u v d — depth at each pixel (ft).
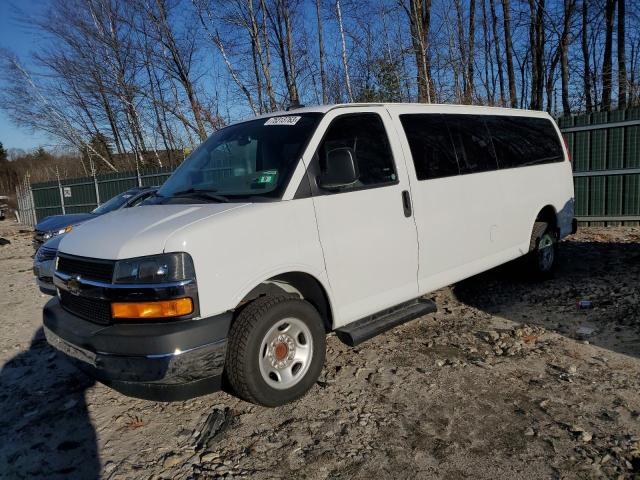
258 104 53.36
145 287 9.89
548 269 20.66
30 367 15.79
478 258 16.60
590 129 32.73
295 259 11.47
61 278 11.64
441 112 16.06
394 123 14.32
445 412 11.14
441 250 15.07
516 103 67.62
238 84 53.01
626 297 17.62
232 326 10.96
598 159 32.83
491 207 16.94
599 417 10.55
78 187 66.54
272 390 11.25
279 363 11.45
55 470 10.20
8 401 13.47
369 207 13.02
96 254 10.73
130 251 10.16
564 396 11.48
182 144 67.15
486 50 67.51
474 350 14.30
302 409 11.69
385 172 13.64
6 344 18.17
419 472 9.24
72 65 70.64
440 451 9.79
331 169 11.86
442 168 15.25
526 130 19.62
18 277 31.91
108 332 10.06
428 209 14.55
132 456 10.49
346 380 12.98
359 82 47.34
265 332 11.00
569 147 33.73
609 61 62.95
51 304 12.42
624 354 13.42
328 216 12.16
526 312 17.31
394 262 13.67
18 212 83.66
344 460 9.75
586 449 9.53
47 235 28.35
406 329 16.34
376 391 12.29
